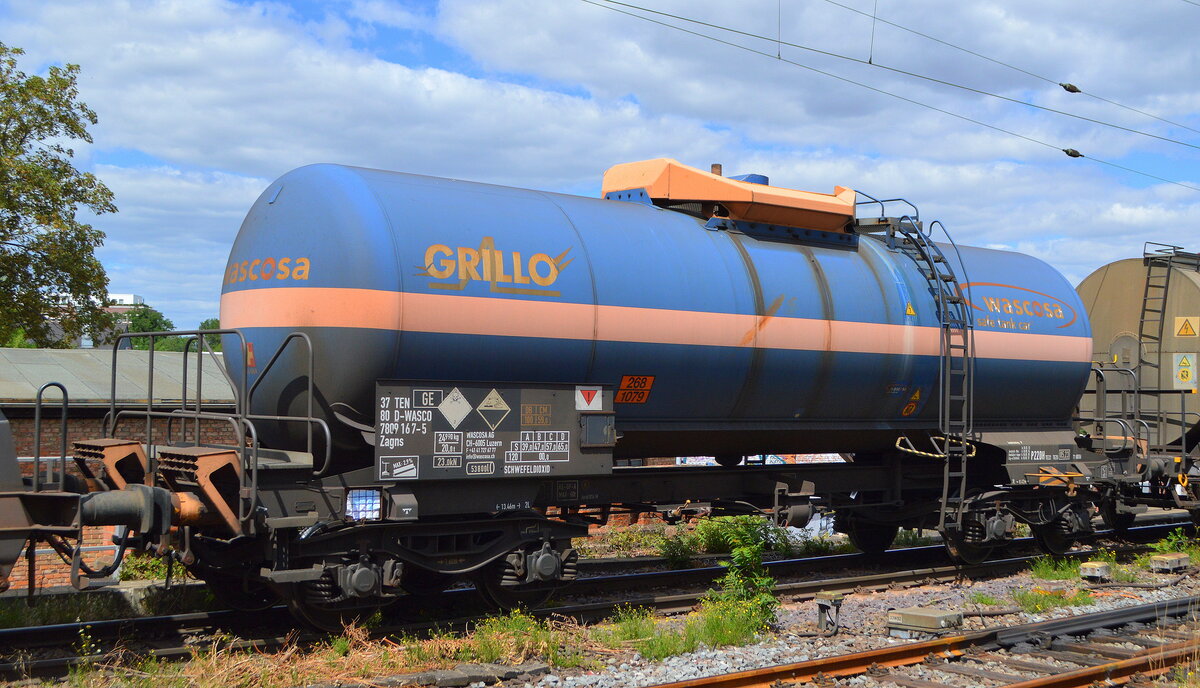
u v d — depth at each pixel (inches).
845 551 632.4
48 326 1264.8
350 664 323.6
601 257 410.6
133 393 670.5
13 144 1190.9
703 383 437.1
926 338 512.1
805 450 523.8
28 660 320.5
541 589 405.1
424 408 364.2
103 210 1253.1
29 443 613.6
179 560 344.2
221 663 315.3
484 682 316.8
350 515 353.7
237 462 332.8
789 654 355.3
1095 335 740.0
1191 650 342.6
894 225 532.7
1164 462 634.2
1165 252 708.0
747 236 478.3
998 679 319.3
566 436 398.6
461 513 386.3
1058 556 601.3
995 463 579.8
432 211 378.9
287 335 369.1
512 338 380.2
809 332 465.4
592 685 314.2
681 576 494.3
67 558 328.5
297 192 386.9
